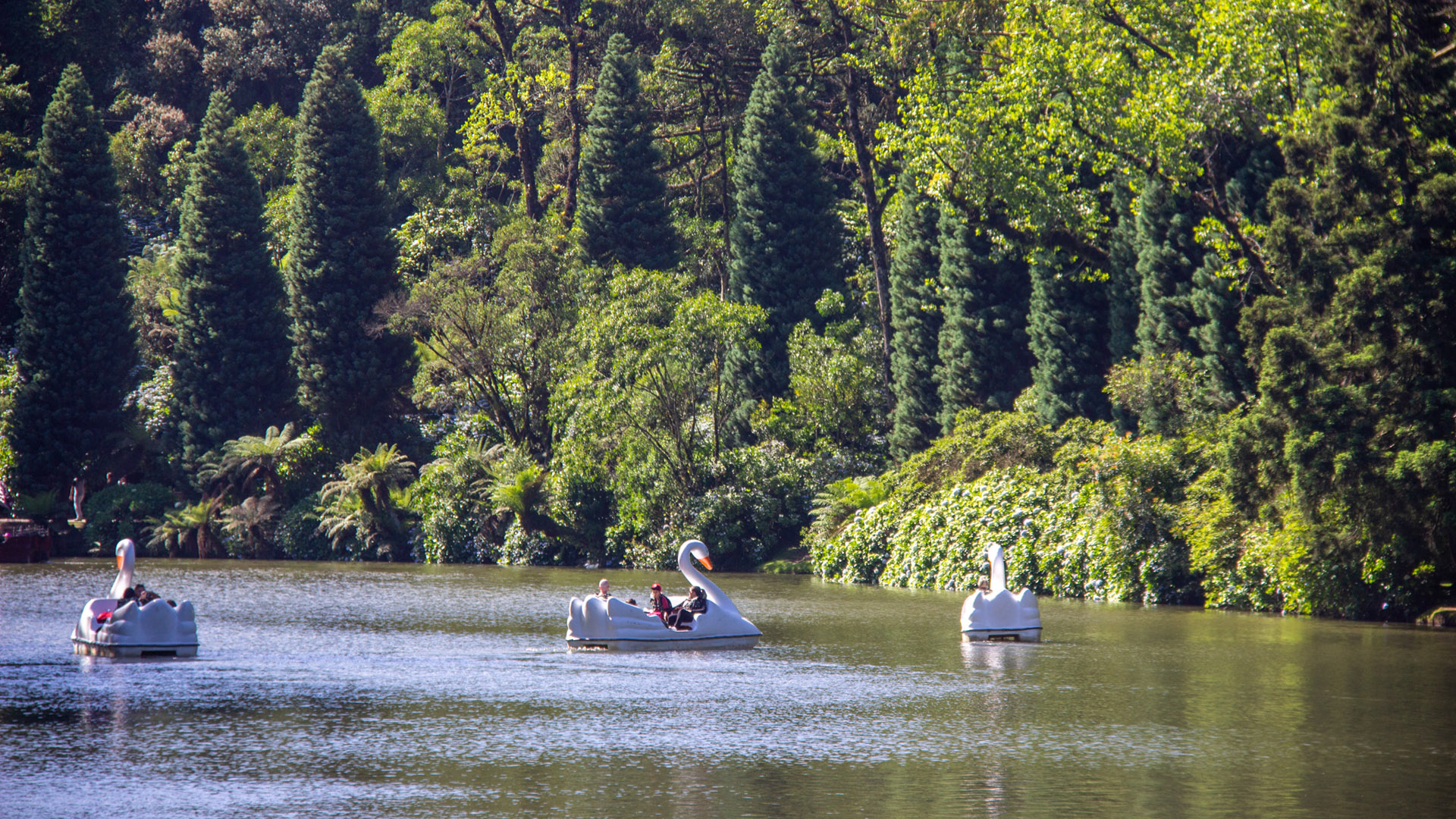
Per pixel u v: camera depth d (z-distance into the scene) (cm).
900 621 4794
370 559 9619
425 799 2036
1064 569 6056
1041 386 7738
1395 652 3831
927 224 8925
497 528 9312
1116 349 7238
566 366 9569
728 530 8406
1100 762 2314
